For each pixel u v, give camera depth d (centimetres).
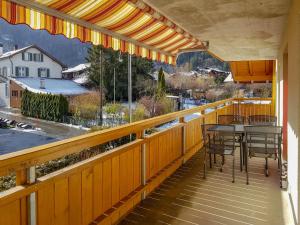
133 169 373
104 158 301
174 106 2748
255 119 682
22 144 1856
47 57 4556
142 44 563
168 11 401
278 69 805
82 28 378
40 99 3084
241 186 459
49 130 2366
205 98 3819
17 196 195
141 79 3484
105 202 310
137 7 368
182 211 367
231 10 395
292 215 353
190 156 630
